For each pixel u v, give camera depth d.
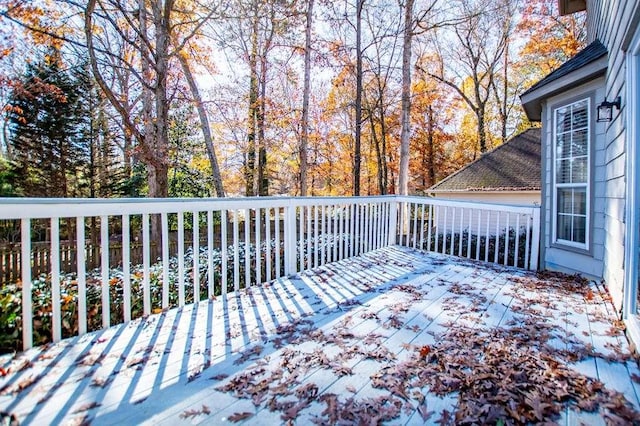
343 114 16.58
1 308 2.38
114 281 3.29
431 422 1.61
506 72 18.09
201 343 2.39
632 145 2.62
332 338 2.48
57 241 2.34
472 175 11.13
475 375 1.97
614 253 3.25
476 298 3.42
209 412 1.67
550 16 14.64
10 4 7.11
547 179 4.97
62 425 1.57
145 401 1.75
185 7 8.98
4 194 11.73
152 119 8.61
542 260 5.02
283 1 10.26
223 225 3.43
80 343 2.37
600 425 1.59
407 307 3.14
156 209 2.88
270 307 3.13
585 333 2.60
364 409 1.69
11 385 1.86
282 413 1.67
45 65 10.70
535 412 1.66
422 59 16.80
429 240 5.89
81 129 12.41
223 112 12.27
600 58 3.78
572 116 4.57
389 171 19.64
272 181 18.22
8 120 11.26
